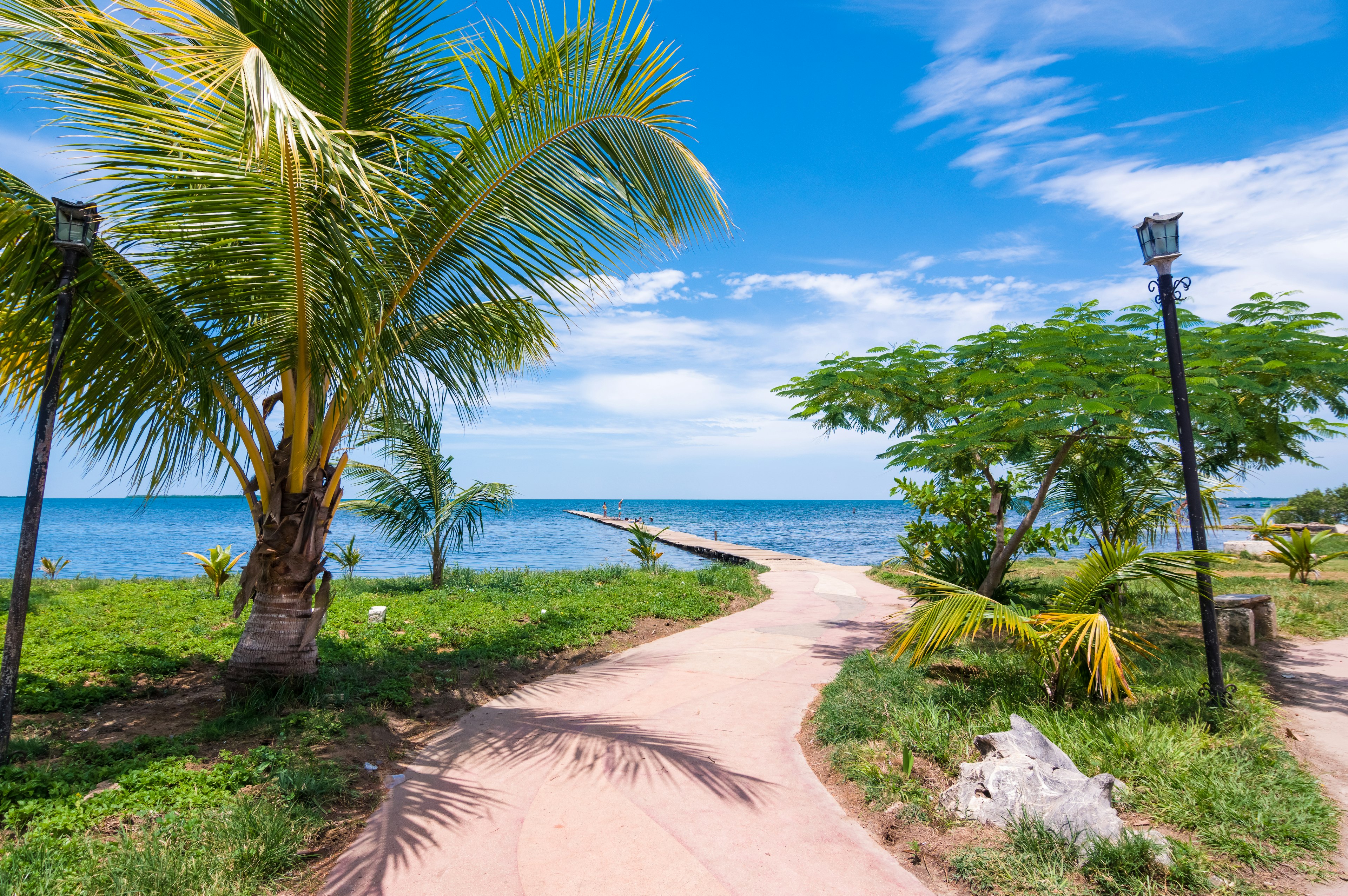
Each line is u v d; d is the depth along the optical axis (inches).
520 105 208.7
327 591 236.4
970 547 373.7
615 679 273.7
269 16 204.7
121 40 167.6
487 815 155.6
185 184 173.3
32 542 172.4
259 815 141.3
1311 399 270.2
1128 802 149.8
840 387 348.5
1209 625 207.9
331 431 232.2
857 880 128.7
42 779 157.2
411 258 215.6
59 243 169.3
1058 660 212.5
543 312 266.8
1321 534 508.7
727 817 154.6
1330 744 191.0
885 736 195.8
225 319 209.6
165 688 246.5
